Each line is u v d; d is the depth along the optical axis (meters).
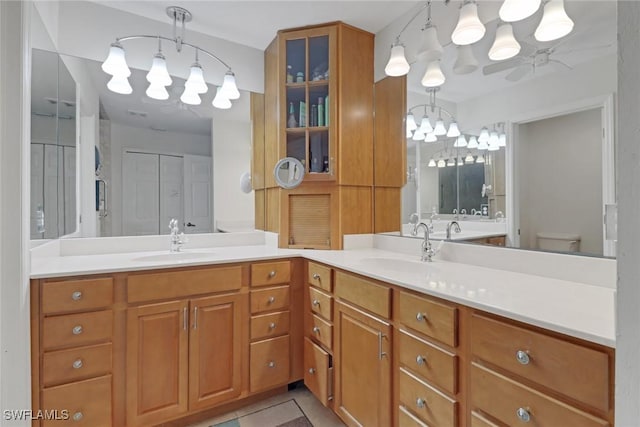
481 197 1.59
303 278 1.94
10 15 1.19
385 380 1.32
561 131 1.28
